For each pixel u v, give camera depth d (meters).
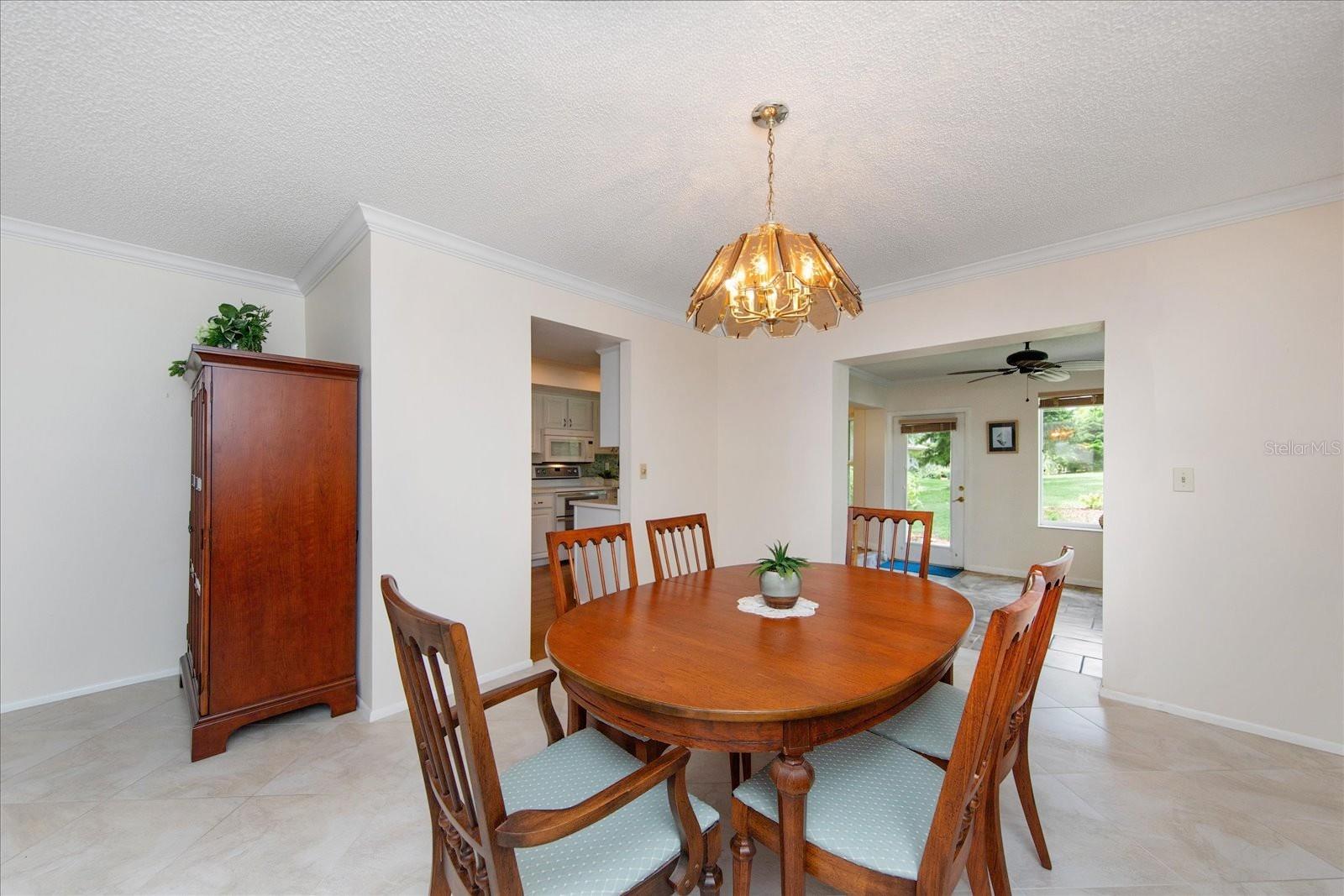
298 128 1.72
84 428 2.59
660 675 1.21
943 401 5.98
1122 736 2.18
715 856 1.18
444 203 2.24
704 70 1.47
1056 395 5.32
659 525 2.41
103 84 1.50
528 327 2.96
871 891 1.03
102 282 2.62
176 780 1.88
